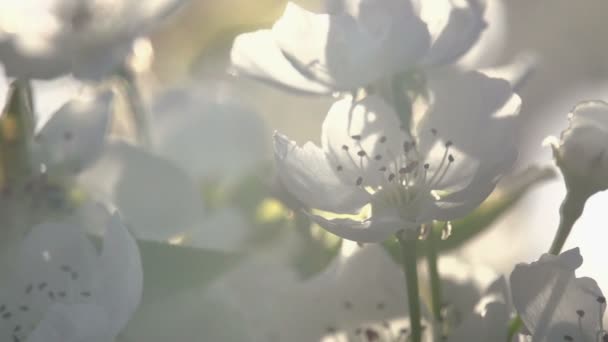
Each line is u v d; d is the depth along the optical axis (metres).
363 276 0.31
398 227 0.28
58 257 0.29
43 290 0.29
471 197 0.28
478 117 0.29
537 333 0.28
